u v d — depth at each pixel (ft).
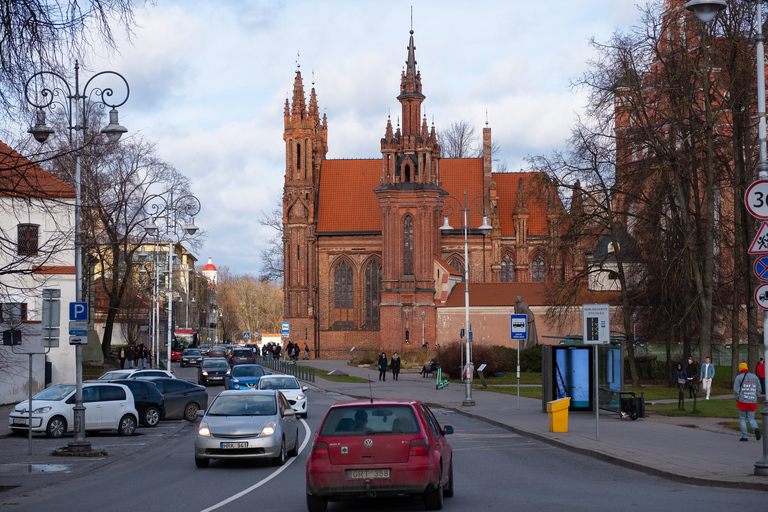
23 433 93.45
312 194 309.01
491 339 257.55
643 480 53.06
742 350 201.16
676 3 136.26
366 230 310.24
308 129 307.17
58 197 56.44
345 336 307.17
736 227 143.33
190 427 107.24
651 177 141.08
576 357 111.34
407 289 268.21
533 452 71.10
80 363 75.51
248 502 46.11
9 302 62.54
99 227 175.94
